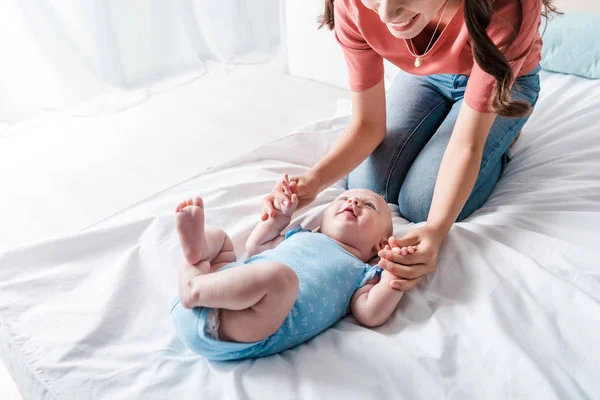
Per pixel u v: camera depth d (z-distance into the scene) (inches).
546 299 39.0
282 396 34.4
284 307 36.5
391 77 97.2
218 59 121.3
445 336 37.5
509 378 34.0
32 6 94.7
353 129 55.0
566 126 61.7
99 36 103.9
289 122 96.6
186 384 36.8
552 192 51.5
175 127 96.2
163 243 47.8
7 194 79.0
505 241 45.5
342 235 48.0
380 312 40.3
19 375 40.0
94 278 45.9
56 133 96.0
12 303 42.5
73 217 73.4
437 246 43.2
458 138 46.6
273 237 49.3
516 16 39.8
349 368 35.7
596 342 35.6
